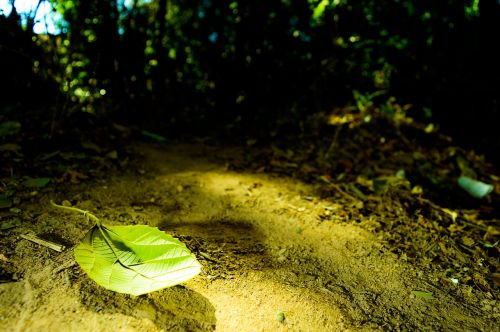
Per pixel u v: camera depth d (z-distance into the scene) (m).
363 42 4.48
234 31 4.84
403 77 4.64
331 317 1.56
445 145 4.24
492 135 4.38
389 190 2.98
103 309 1.41
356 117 4.58
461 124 4.51
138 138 3.79
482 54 4.17
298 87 4.94
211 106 5.04
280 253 2.02
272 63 4.88
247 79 4.97
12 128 2.78
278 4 4.61
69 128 3.37
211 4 4.73
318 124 4.46
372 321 1.57
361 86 4.86
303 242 2.17
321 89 4.82
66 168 2.72
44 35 3.45
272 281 1.75
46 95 3.61
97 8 3.45
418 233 2.38
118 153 3.24
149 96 4.38
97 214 2.16
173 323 1.40
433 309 1.69
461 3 4.00
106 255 1.54
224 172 3.25
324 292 1.72
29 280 1.52
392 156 3.85
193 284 1.64
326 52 4.76
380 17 4.41
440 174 3.57
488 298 1.80
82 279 1.56
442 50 4.40
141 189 2.65
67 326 1.32
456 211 2.79
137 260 1.54
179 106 4.88
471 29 4.17
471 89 4.32
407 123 4.58
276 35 4.75
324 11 4.40
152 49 4.44
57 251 1.74
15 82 3.32
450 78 4.41
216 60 4.92
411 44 4.45
